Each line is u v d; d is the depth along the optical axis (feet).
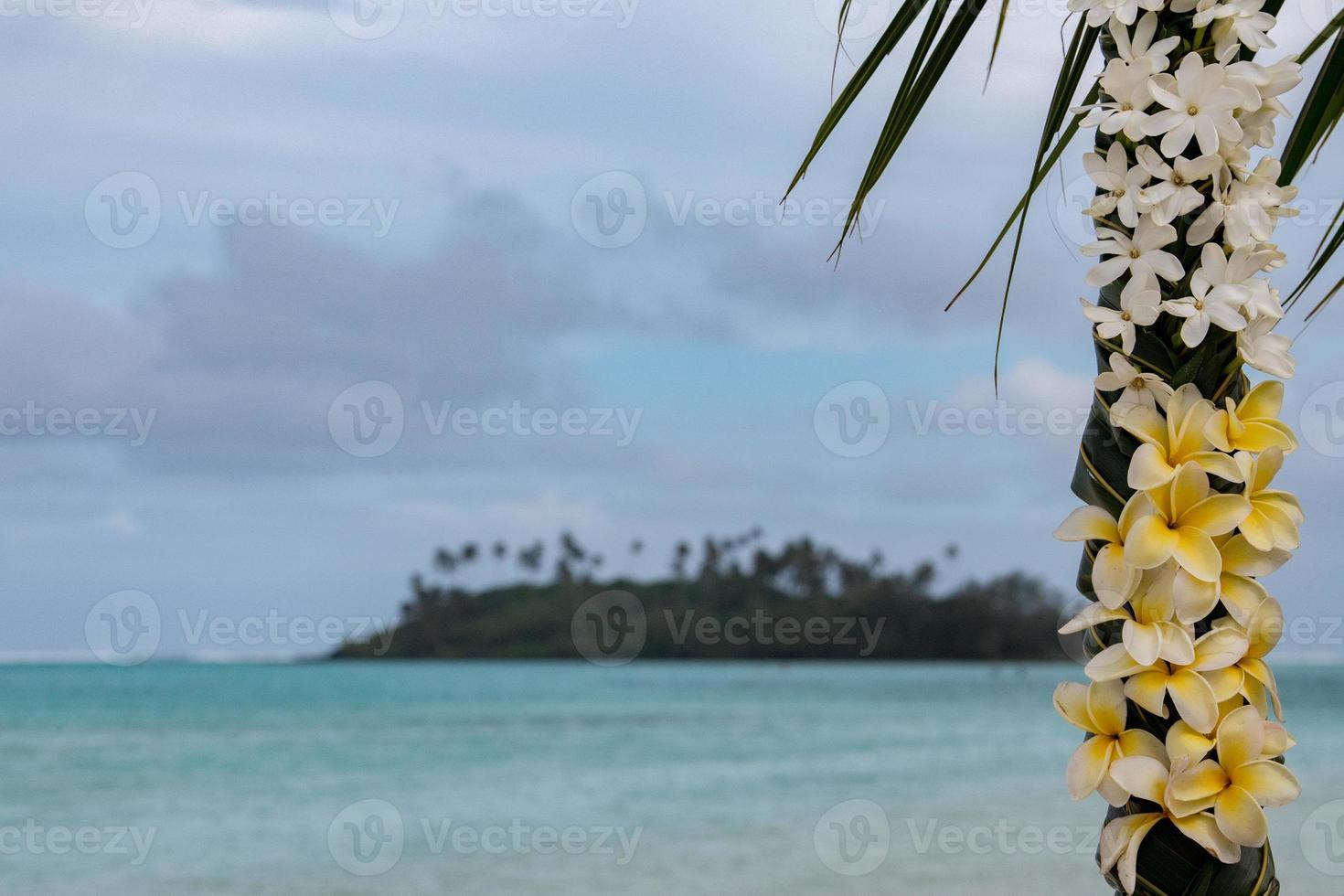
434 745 61.93
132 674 113.19
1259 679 3.54
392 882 28.55
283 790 46.75
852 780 49.11
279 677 121.29
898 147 4.18
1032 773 50.80
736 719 81.66
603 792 46.73
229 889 28.14
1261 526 3.53
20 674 109.50
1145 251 3.57
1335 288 4.55
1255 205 3.51
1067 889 25.75
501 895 26.71
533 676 133.49
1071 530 3.66
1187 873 3.57
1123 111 3.61
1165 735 3.55
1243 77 3.54
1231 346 3.62
